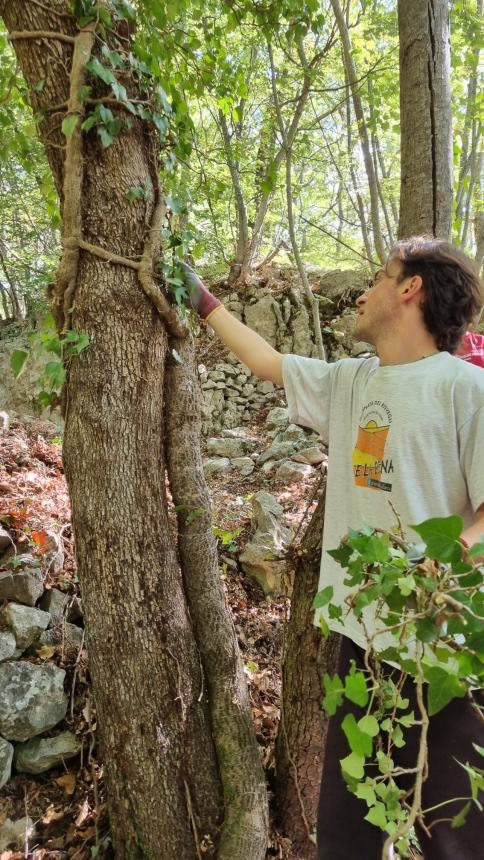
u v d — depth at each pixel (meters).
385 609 1.22
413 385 1.27
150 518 1.66
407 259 1.32
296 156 4.60
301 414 1.56
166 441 1.81
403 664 0.79
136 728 1.62
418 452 1.23
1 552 2.55
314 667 1.84
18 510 2.71
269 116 5.30
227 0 2.11
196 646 1.80
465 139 6.20
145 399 1.64
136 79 1.56
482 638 0.70
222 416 6.68
